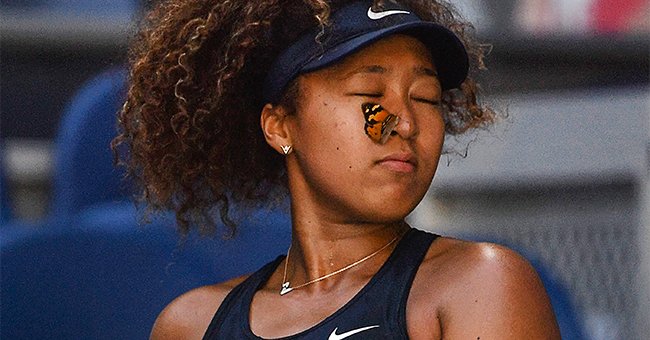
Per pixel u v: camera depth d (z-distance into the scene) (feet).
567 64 58.29
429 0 31.17
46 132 56.80
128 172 31.94
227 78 28.94
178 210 31.76
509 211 53.88
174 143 30.60
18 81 56.18
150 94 30.30
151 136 30.63
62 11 60.03
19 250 42.93
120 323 43.01
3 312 42.55
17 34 55.42
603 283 53.57
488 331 25.09
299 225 28.14
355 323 26.05
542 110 53.78
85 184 48.32
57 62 56.29
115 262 43.19
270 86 27.99
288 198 31.73
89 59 56.39
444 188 53.42
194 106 29.96
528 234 53.93
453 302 25.58
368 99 26.78
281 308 27.84
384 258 27.58
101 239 43.19
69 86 56.65
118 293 43.14
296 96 27.50
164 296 42.96
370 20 27.20
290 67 27.40
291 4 27.89
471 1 59.36
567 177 53.88
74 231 43.32
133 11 59.26
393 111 26.71
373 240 27.71
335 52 26.76
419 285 26.27
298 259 28.50
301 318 27.17
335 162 26.84
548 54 57.98
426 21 28.53
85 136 48.34
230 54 28.78
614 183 53.72
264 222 43.21
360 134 26.63
